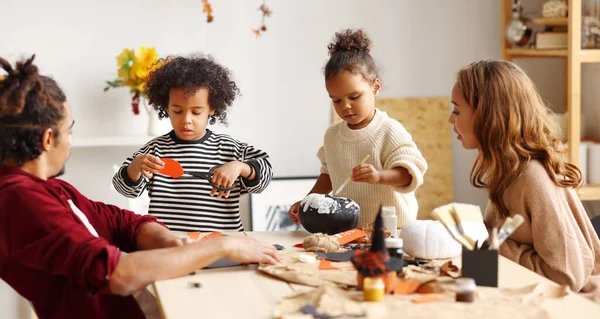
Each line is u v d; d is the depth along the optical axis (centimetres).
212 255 143
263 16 320
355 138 211
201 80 220
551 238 162
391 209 175
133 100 296
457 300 124
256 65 322
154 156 207
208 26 315
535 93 175
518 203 167
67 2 302
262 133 326
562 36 302
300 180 328
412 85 336
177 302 129
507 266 150
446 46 337
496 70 173
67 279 141
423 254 156
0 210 133
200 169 224
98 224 161
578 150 292
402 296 128
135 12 308
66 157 146
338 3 325
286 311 121
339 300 124
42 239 131
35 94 137
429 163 337
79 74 306
